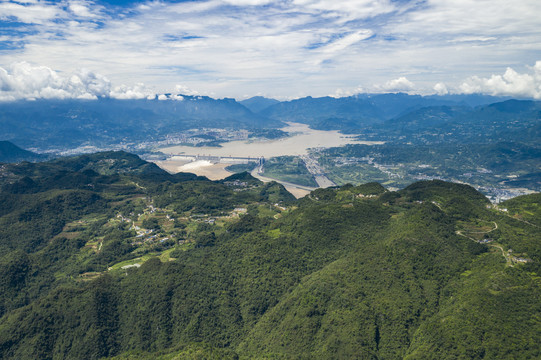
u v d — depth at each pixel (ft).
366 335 640.17
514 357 521.24
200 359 619.26
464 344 561.43
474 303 618.85
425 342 602.85
